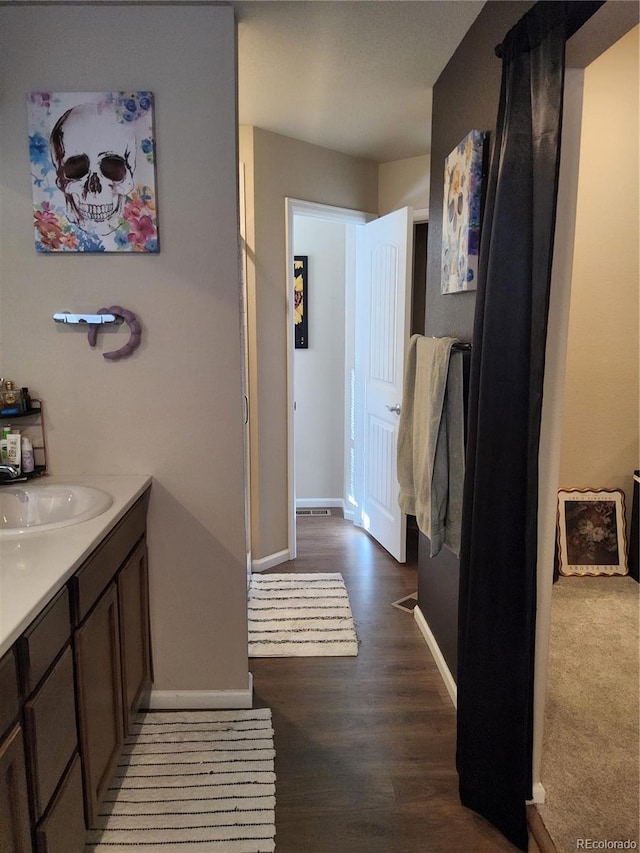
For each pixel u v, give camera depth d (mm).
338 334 4406
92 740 1508
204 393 2064
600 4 1230
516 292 1479
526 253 1456
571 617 2889
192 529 2135
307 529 4203
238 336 2041
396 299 3400
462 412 2012
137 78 1907
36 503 1896
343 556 3703
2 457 1967
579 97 1489
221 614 2186
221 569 2160
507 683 1611
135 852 1609
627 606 3008
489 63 1896
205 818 1720
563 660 2514
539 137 1401
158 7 1878
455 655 2258
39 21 1865
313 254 4320
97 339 2027
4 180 1927
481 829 1696
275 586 3240
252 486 3389
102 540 1590
